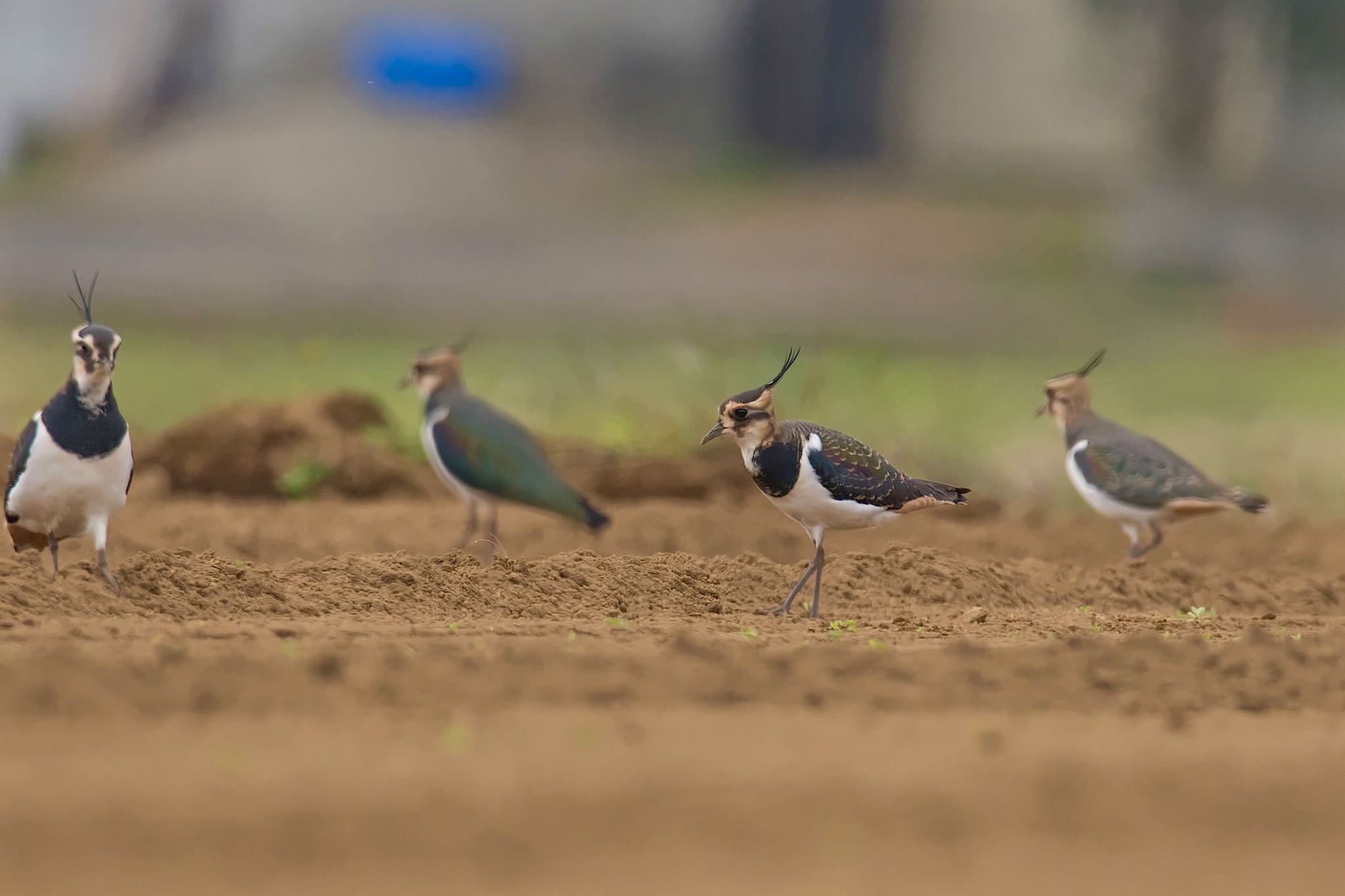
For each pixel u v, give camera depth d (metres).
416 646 8.84
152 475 17.73
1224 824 6.47
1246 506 14.20
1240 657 8.95
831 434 11.30
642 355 25.77
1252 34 49.84
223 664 8.00
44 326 32.75
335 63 66.19
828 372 21.58
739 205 59.28
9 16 61.03
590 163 64.25
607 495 18.11
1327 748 7.36
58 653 8.05
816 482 11.06
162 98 62.69
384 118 64.06
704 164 65.94
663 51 70.19
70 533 10.42
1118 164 61.38
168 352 29.09
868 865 6.02
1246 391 27.38
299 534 14.90
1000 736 7.41
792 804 6.49
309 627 9.51
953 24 67.50
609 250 51.00
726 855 6.05
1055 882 5.94
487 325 36.22
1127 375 29.31
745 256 50.62
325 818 6.21
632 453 18.98
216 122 62.25
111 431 10.06
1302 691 8.45
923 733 7.45
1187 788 6.78
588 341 31.34
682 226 55.62
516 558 13.03
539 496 13.50
